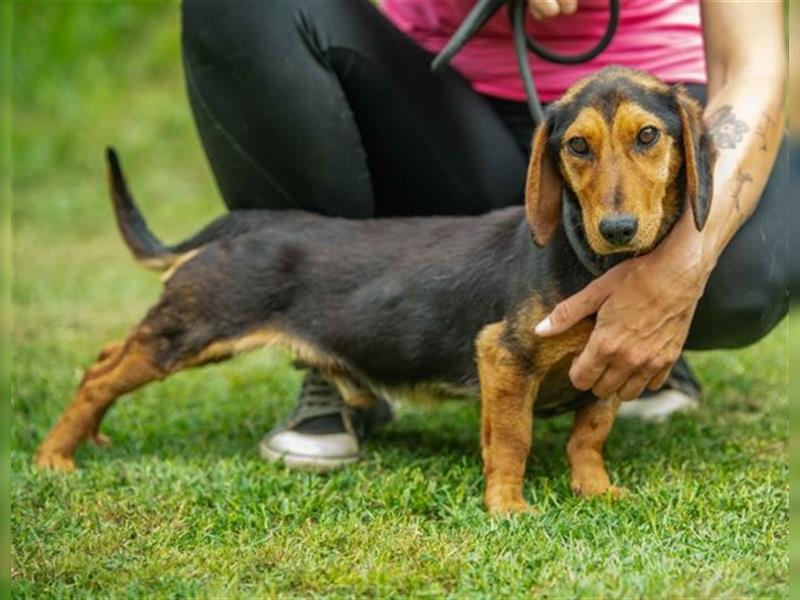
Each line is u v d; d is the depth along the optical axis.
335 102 4.69
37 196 10.18
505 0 4.45
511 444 4.15
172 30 12.47
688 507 4.00
